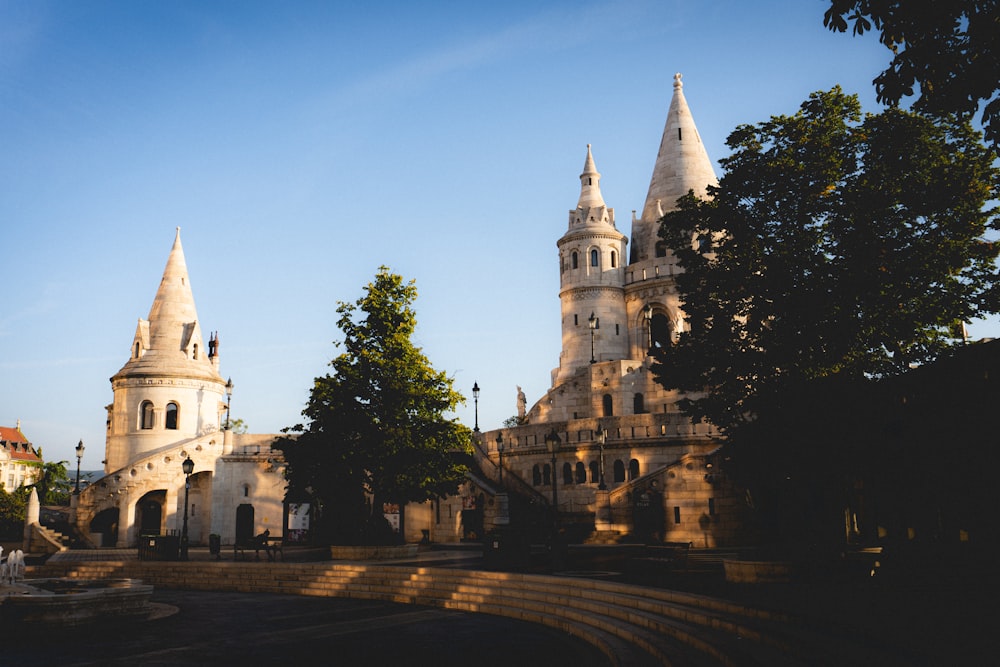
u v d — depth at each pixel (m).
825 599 15.39
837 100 21.59
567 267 68.19
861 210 19.73
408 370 34.91
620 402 56.81
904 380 19.45
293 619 21.09
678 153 69.88
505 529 26.30
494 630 18.81
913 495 21.20
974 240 19.95
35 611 19.23
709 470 36.34
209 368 58.53
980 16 10.27
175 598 26.75
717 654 12.70
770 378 20.95
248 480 51.28
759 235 21.75
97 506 48.84
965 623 11.98
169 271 58.69
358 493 35.69
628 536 37.78
